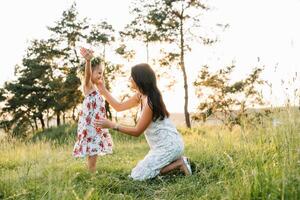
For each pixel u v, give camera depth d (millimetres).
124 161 8547
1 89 52406
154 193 5539
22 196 4953
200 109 28484
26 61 51750
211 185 5301
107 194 5168
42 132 31828
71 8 47281
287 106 5754
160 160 6395
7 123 50812
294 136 5414
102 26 45188
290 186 4250
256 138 6934
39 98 51125
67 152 11430
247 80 27688
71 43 47312
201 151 7953
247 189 4355
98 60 7113
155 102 6316
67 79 45500
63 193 4484
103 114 7102
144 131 6645
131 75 6469
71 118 48312
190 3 34719
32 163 6191
